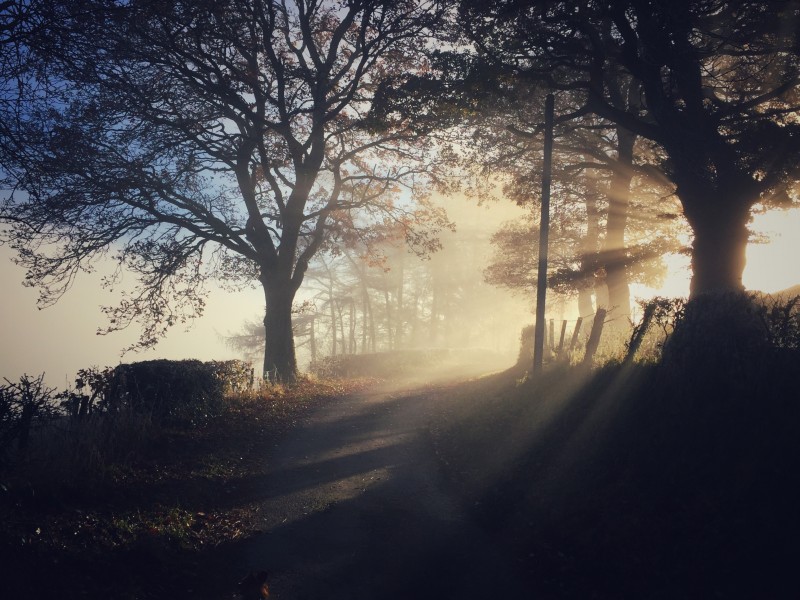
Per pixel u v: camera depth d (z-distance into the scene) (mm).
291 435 15016
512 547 8227
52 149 15812
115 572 6793
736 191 18500
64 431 10062
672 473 8102
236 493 10406
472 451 12781
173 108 20797
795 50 16500
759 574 6062
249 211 24094
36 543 6781
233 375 17688
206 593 6852
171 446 12086
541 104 25734
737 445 7871
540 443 11289
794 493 6680
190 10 17844
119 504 8719
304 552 8109
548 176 17375
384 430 16172
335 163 25672
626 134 27094
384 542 8477
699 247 19141
